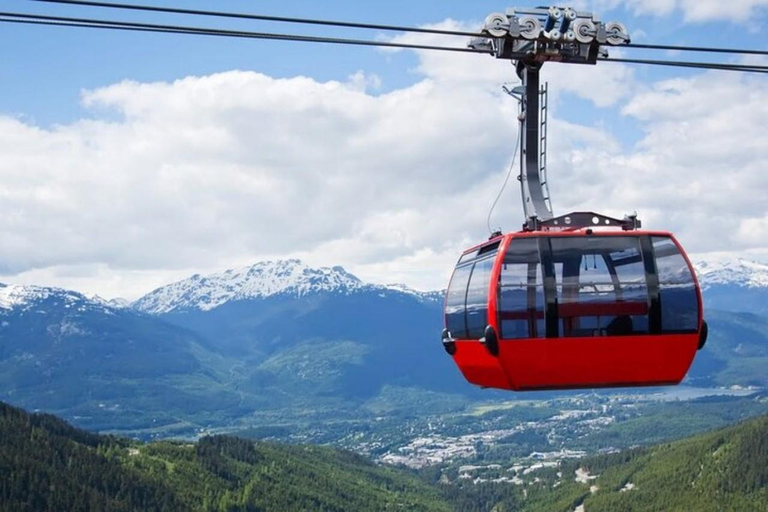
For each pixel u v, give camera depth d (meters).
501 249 23.05
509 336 22.78
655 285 23.22
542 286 22.84
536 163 23.64
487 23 22.09
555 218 23.59
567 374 23.33
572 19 22.31
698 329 23.39
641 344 23.17
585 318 23.00
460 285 25.25
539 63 23.09
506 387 24.02
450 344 25.72
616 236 23.41
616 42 22.56
